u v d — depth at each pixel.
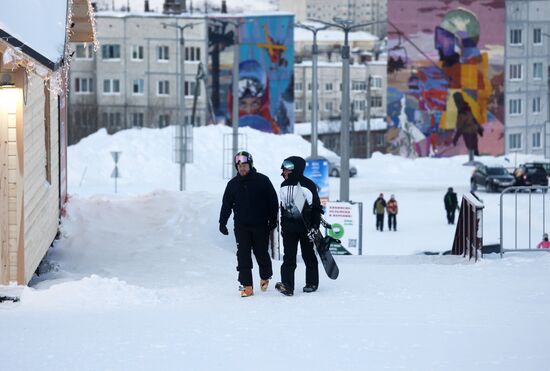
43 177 35.44
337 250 52.59
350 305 27.70
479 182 134.00
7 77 29.72
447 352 20.95
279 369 19.45
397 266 37.66
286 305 27.91
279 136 161.38
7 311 27.05
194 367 19.62
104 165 140.62
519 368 19.44
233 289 31.84
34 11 30.03
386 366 19.66
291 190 30.59
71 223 41.62
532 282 32.19
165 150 146.12
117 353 20.97
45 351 21.19
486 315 25.61
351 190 132.75
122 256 38.28
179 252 38.84
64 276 34.09
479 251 38.75
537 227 86.19
